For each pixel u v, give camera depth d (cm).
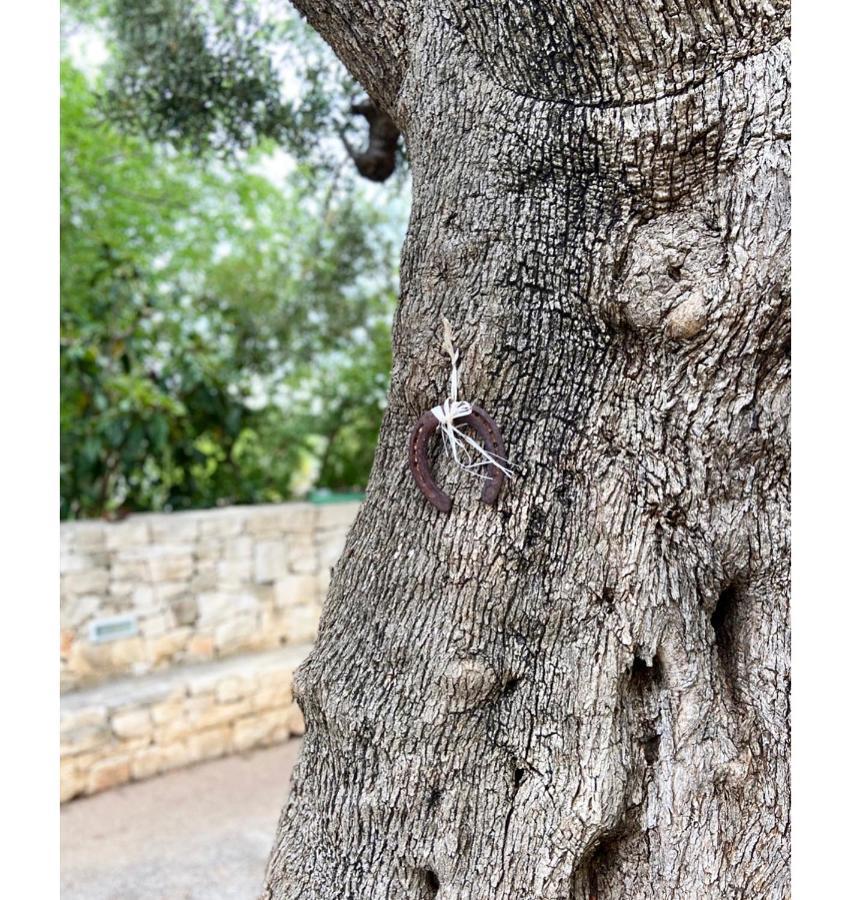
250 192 649
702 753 147
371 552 164
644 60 137
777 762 149
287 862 167
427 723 150
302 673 167
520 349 150
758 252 137
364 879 155
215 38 372
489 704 151
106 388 518
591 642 147
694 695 147
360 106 325
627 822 149
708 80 137
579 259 148
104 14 465
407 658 153
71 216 586
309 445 659
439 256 154
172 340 583
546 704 148
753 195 138
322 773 165
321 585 540
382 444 170
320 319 653
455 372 151
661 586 148
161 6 377
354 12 173
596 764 144
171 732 434
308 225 648
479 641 150
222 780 428
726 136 138
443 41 159
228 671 465
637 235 146
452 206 154
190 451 570
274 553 517
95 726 405
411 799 151
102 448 521
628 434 149
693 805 146
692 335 142
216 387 582
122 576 450
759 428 147
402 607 156
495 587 150
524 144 148
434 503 153
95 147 580
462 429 154
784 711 151
